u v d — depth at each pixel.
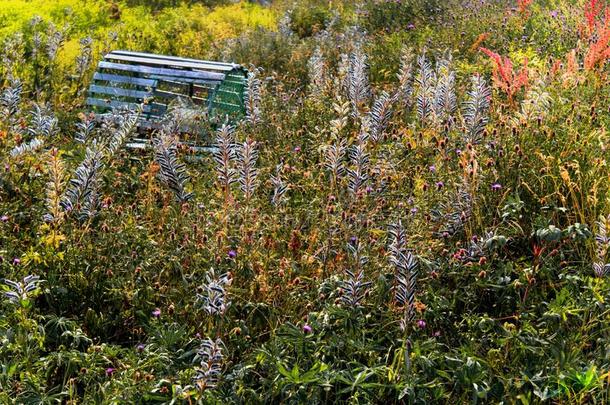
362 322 3.67
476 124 5.05
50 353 3.62
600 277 3.83
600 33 6.36
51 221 4.21
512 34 9.76
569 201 4.79
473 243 4.27
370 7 12.57
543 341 3.56
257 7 17.42
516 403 3.41
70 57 9.80
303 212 4.85
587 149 5.00
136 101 7.45
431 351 3.67
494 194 4.80
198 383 3.19
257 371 3.67
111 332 4.14
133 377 3.39
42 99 7.86
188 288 4.12
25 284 3.66
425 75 6.35
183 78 7.35
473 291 4.16
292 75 10.41
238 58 11.66
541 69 6.34
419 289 4.16
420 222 4.50
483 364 3.57
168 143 4.54
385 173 4.96
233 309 3.92
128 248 4.35
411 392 3.29
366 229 4.39
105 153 5.28
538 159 4.94
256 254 4.23
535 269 4.05
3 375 3.29
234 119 6.92
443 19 11.23
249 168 4.39
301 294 4.16
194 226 4.38
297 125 6.94
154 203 5.00
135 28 13.19
